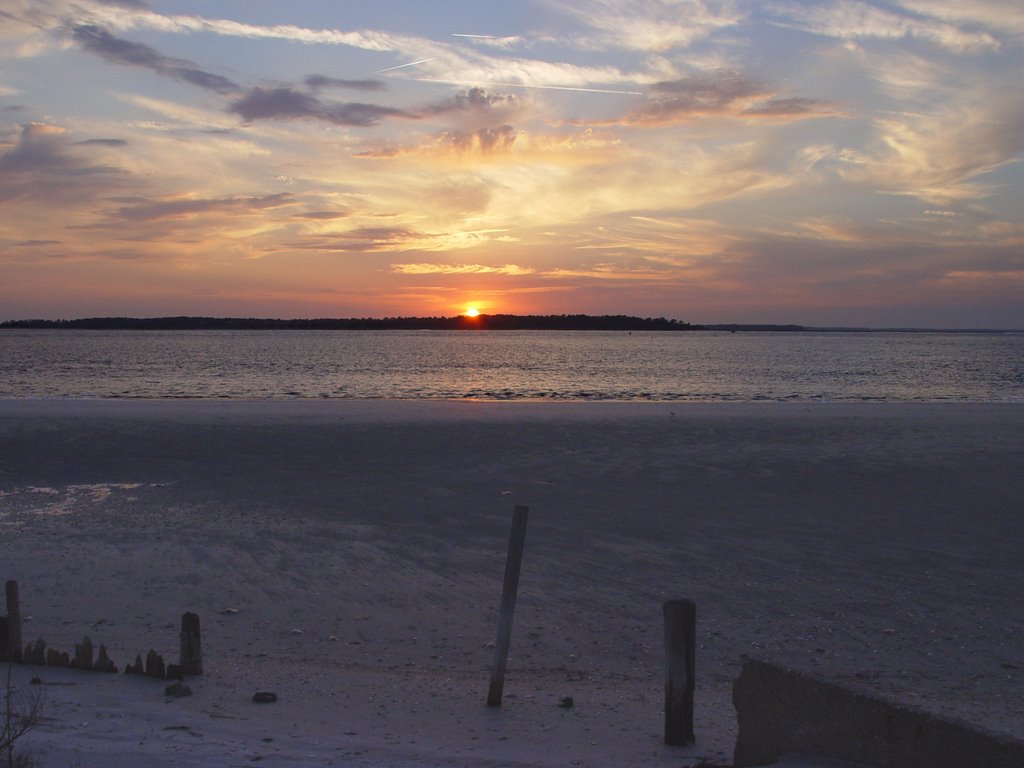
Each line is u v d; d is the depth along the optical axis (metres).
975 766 3.84
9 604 7.12
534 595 9.55
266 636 8.32
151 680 6.73
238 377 54.50
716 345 154.38
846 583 9.94
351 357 89.25
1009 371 68.56
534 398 38.84
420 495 14.49
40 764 4.64
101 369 62.97
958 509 13.45
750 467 16.84
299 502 14.04
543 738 5.65
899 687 6.95
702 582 10.01
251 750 5.09
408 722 5.95
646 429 21.67
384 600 9.41
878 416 24.83
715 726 5.98
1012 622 8.66
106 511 13.48
